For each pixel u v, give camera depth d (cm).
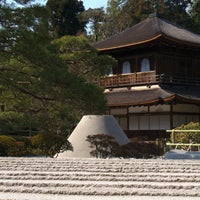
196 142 2628
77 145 1902
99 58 3138
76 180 656
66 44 3139
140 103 3766
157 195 532
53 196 527
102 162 998
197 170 796
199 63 4397
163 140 3262
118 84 4344
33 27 2277
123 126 4175
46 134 2034
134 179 659
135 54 4272
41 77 2111
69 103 2222
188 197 518
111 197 518
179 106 3931
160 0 6562
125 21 6844
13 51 2203
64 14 6712
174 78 4156
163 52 4128
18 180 652
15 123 2405
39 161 1027
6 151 2022
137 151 1772
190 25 6456
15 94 2414
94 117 1956
